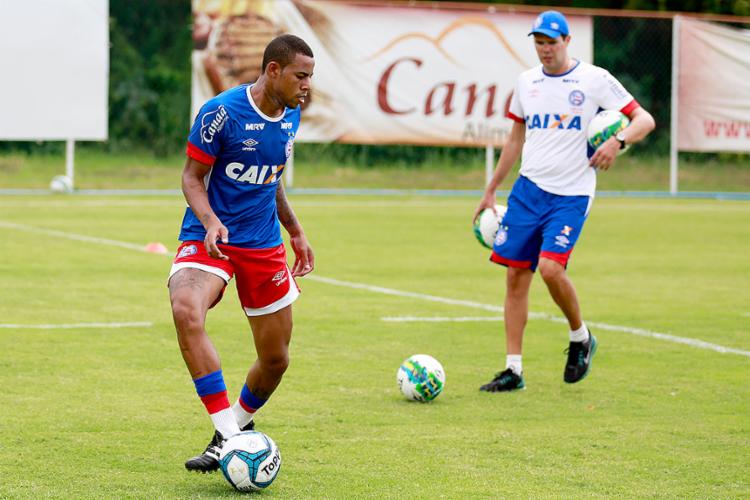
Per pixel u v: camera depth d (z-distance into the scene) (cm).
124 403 1730
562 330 2502
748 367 2105
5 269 3266
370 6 6141
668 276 3447
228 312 2644
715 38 6594
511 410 1750
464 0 9144
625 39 8656
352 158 7406
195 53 5900
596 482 1355
